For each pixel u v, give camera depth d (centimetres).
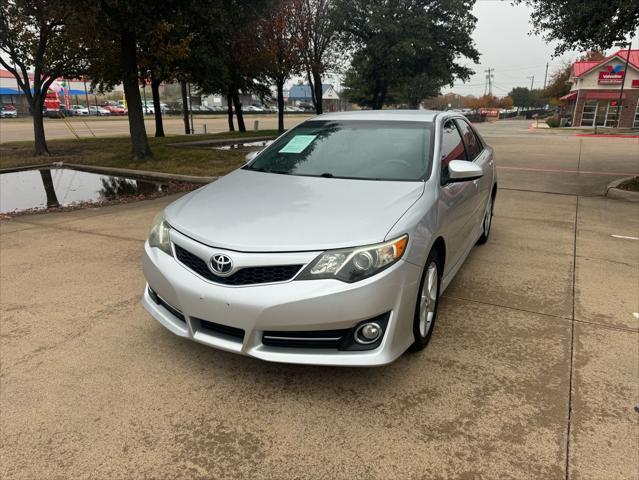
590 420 253
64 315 371
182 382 286
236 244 262
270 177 369
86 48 1538
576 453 230
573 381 288
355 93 6038
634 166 1295
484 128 4262
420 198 312
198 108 7694
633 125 4128
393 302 262
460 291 423
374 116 432
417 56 2734
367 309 252
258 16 1316
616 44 944
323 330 254
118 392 276
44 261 496
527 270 475
